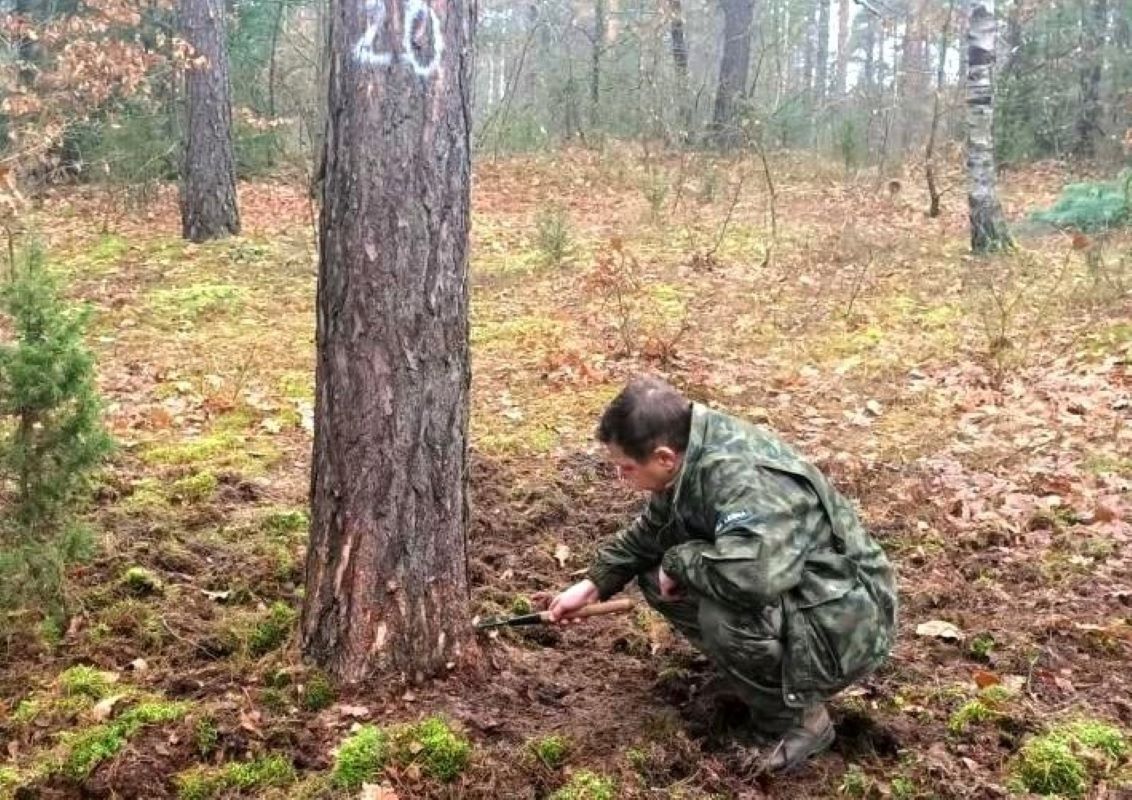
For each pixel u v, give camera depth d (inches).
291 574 167.6
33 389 142.9
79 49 501.7
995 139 789.2
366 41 121.6
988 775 122.3
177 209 573.0
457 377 132.6
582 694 138.3
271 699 132.0
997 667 146.3
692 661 146.9
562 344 318.3
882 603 121.6
